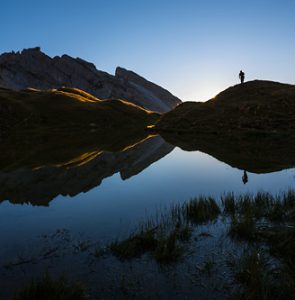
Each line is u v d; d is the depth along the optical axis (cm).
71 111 8731
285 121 4828
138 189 1658
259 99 6600
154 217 1155
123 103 11525
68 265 788
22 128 6862
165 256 795
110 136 5797
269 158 2491
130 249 844
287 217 1058
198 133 5325
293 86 7262
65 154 3198
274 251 803
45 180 1928
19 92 10019
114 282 701
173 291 660
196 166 2362
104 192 1602
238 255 802
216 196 1448
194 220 1090
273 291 627
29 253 865
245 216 1023
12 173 2156
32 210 1291
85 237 972
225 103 7188
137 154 3247
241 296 630
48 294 623
